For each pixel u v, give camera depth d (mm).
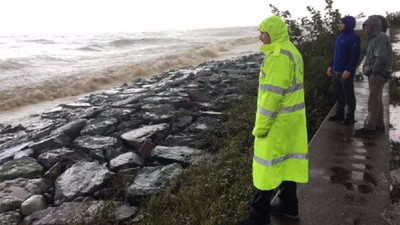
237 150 6562
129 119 10477
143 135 8484
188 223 4398
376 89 5727
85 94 19969
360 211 3893
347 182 4516
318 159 5199
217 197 5043
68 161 7750
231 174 5699
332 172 4793
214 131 8180
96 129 9438
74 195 6051
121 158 7254
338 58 6344
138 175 6445
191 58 32812
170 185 5758
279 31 3111
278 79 3025
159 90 14250
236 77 15508
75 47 43062
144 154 7531
